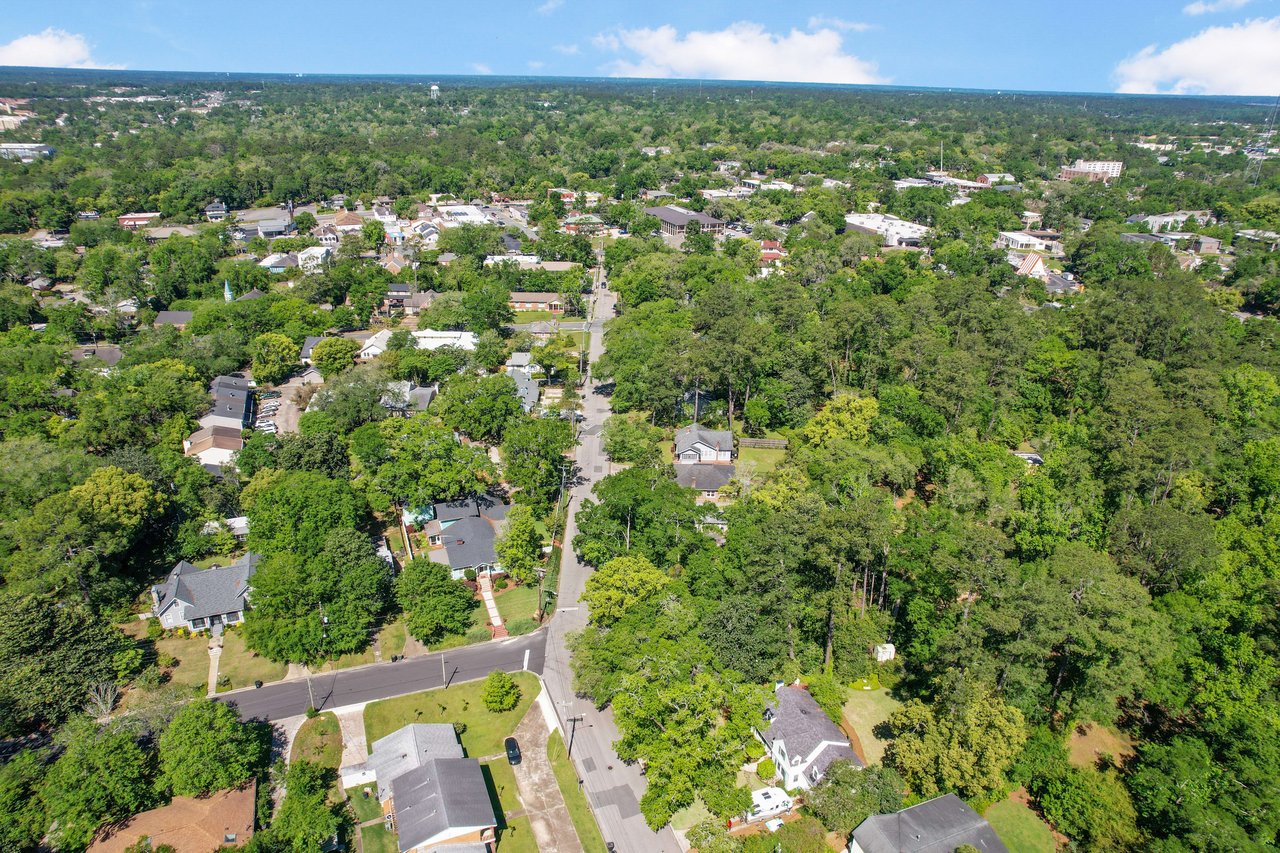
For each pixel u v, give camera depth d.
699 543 96.12
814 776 70.56
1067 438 123.06
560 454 118.38
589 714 80.25
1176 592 86.56
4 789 63.56
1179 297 160.50
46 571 88.69
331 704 80.56
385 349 169.50
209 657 87.06
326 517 96.62
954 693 68.75
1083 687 75.44
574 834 66.94
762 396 139.00
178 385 135.62
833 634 83.94
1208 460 107.94
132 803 63.94
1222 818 61.72
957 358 125.56
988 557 76.94
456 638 90.75
